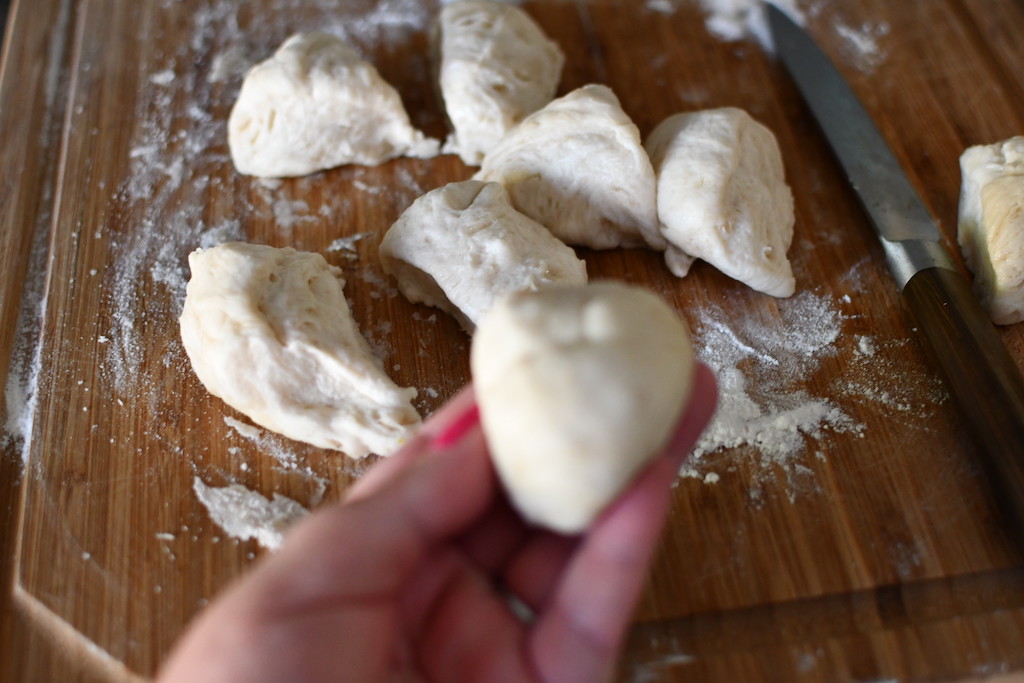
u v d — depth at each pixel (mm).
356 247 428
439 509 297
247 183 447
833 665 334
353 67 437
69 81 484
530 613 323
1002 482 351
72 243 429
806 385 389
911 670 334
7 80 477
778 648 337
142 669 342
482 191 401
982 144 449
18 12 500
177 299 416
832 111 449
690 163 405
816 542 357
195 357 376
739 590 350
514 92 444
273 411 367
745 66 482
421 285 405
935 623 341
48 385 394
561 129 410
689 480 368
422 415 389
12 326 413
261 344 364
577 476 282
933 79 470
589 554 295
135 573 356
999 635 338
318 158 444
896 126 457
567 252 398
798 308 408
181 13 504
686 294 412
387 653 287
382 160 452
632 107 471
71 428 385
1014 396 357
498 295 377
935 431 377
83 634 346
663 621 346
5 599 356
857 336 400
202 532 363
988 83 466
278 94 430
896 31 487
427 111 469
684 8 502
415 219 396
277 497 370
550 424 281
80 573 356
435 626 308
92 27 496
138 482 373
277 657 274
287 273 385
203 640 276
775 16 487
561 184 414
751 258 396
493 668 303
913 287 394
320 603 282
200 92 476
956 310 378
